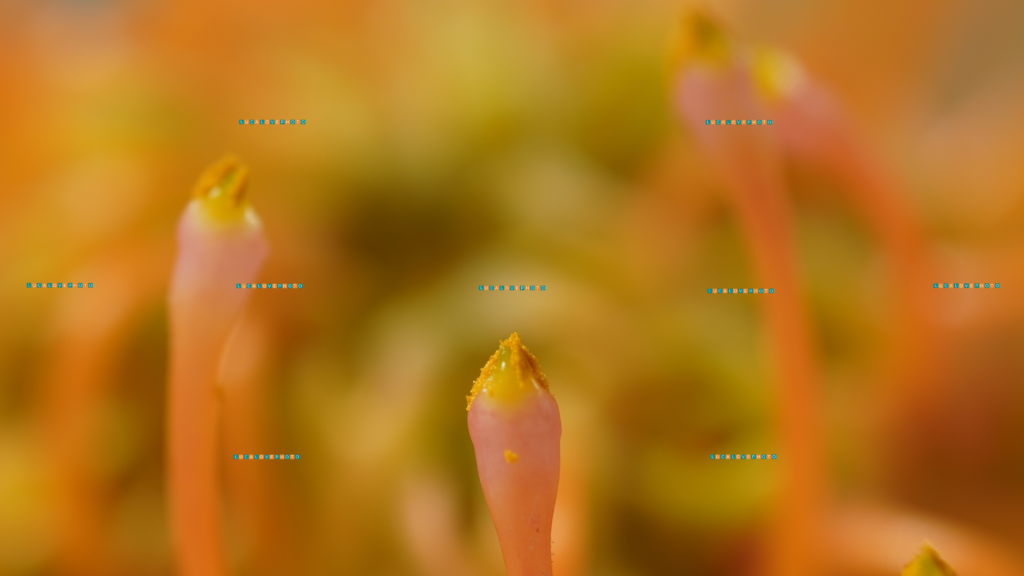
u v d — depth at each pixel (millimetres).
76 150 61
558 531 56
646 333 60
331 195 62
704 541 58
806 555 53
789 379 53
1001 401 60
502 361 48
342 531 57
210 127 62
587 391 58
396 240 62
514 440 48
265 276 59
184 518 51
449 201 62
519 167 62
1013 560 58
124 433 59
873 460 59
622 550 58
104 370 57
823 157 56
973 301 60
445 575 57
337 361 60
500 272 60
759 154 52
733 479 58
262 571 56
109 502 58
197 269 50
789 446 53
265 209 61
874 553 58
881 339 60
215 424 51
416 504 57
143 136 61
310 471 58
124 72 62
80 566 57
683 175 62
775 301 53
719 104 51
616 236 62
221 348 50
